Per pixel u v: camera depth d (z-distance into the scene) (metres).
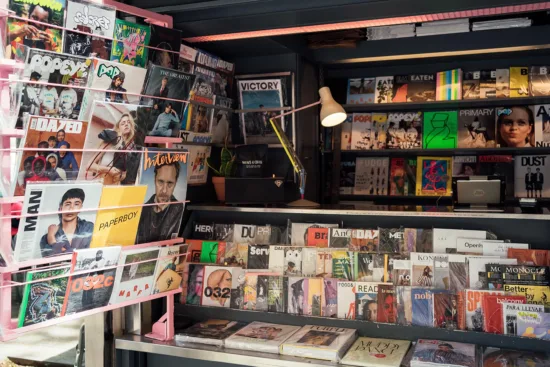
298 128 4.46
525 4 3.22
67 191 2.52
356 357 3.03
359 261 3.42
